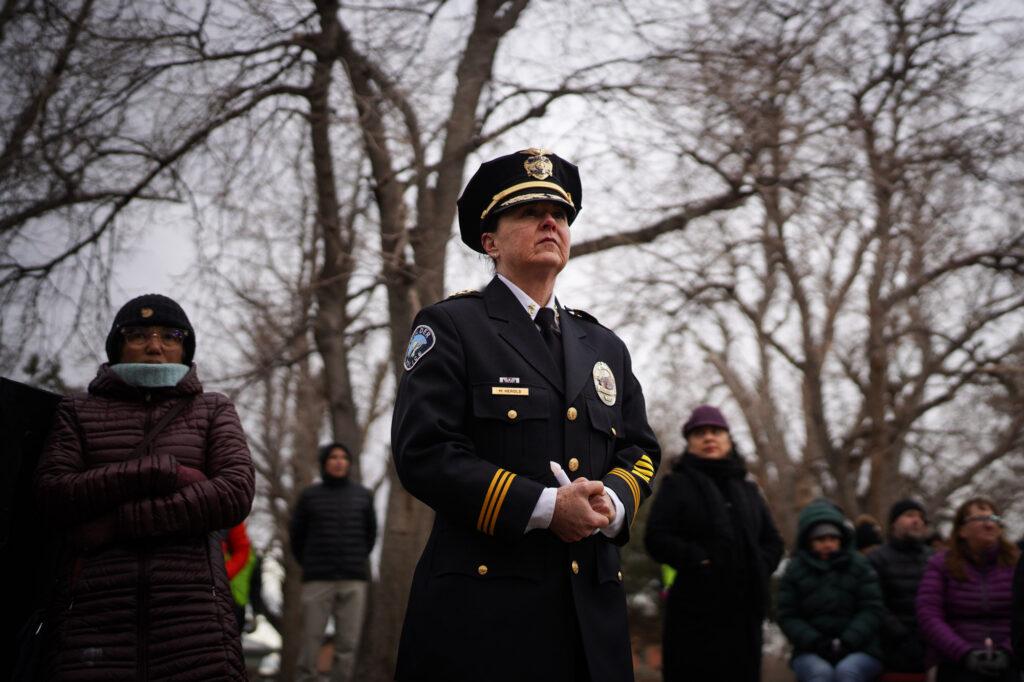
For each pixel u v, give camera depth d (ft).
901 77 43.06
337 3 33.60
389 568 33.91
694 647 18.34
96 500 10.87
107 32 32.48
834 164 36.65
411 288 34.55
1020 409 69.26
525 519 8.48
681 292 50.62
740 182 37.58
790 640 21.29
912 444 74.49
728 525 18.66
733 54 35.24
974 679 18.88
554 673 8.64
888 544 22.81
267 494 78.69
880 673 21.39
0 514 11.12
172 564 11.12
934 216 49.21
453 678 8.63
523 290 9.76
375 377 71.15
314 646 28.02
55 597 10.93
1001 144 43.32
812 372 65.77
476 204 10.19
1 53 30.78
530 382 9.21
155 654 10.78
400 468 8.98
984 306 64.28
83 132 32.30
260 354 45.68
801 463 76.54
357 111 34.06
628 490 9.29
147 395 11.95
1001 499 75.25
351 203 40.16
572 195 10.13
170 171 34.01
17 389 11.41
